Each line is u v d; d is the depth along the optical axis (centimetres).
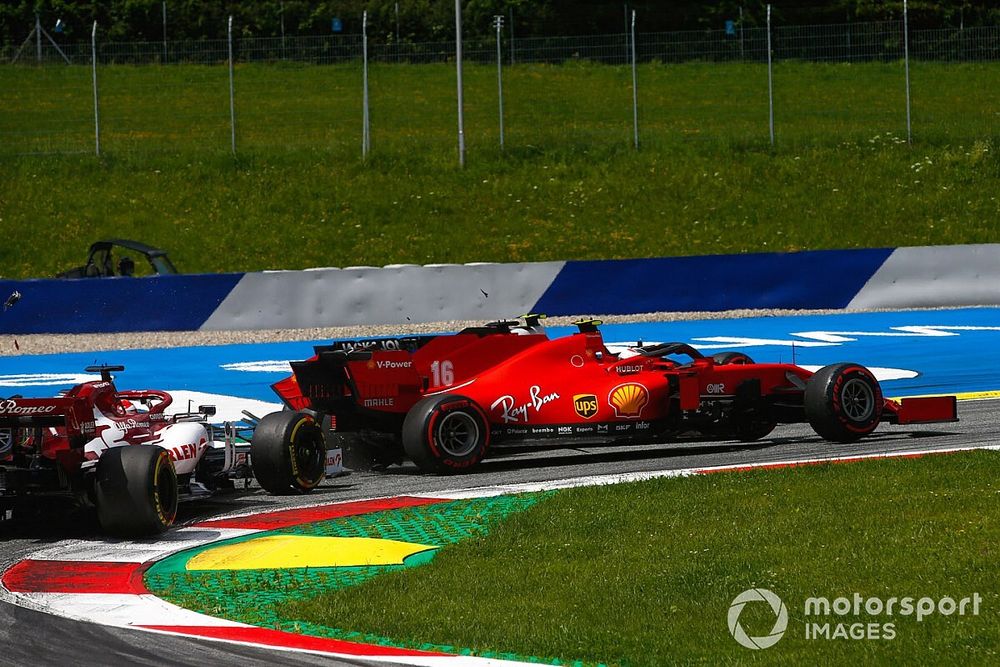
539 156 12988
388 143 13575
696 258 9506
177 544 3281
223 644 2325
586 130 14550
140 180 12362
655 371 4647
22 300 8694
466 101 16188
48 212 11688
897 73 17112
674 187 12400
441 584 2675
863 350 7644
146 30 19238
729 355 4984
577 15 18938
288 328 9019
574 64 17712
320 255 11106
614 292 9406
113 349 8244
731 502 3434
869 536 2897
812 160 12912
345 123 15125
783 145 13238
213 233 11425
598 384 4528
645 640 2234
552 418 4444
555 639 2252
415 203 12012
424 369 4434
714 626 2294
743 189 12362
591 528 3170
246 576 2903
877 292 9775
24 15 19100
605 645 2216
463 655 2219
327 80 17000
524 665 2155
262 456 3981
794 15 19575
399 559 3034
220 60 17375
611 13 18912
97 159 12669
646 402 4559
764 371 4775
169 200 12012
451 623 2373
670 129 14525
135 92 16200
